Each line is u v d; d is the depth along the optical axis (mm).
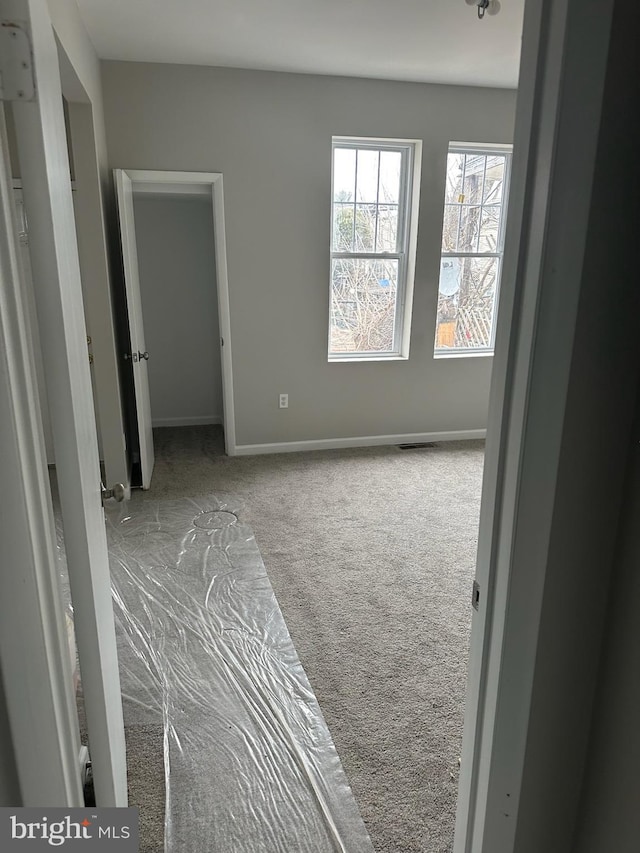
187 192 4102
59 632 932
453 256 4676
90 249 3383
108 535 3184
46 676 893
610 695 895
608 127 726
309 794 1607
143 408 3793
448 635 2326
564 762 971
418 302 4602
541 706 934
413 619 2434
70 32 2568
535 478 839
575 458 834
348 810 1558
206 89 3840
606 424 829
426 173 4340
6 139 818
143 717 1892
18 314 807
